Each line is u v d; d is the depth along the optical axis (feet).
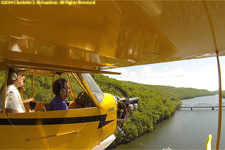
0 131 5.14
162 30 2.87
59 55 4.29
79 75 7.00
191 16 2.35
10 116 5.19
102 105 7.66
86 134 6.81
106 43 3.19
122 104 10.16
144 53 4.45
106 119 7.84
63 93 6.71
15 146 5.32
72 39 2.87
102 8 1.98
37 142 5.57
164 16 2.31
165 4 1.98
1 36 2.80
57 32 2.58
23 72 6.15
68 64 6.06
